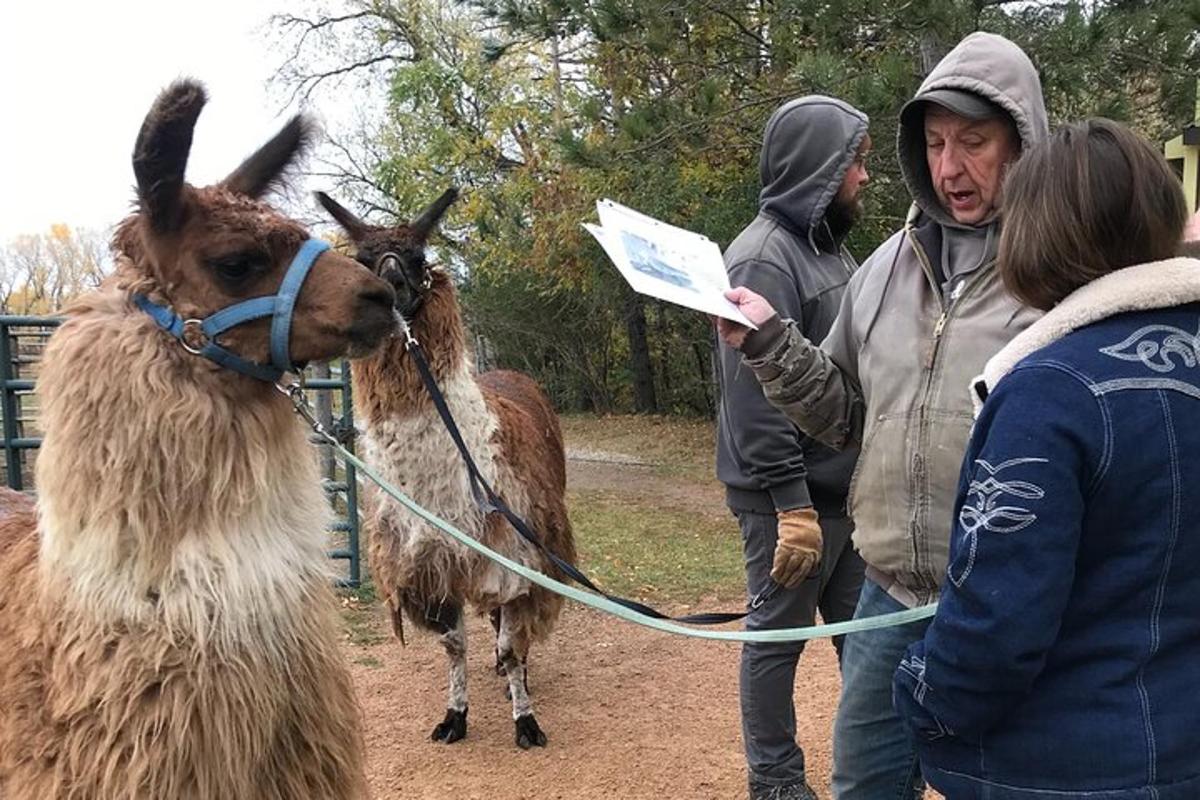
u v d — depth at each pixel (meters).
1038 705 1.55
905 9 7.52
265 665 2.18
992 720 1.55
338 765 2.37
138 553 2.06
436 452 4.22
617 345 22.86
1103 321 1.54
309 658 2.29
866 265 2.58
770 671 3.29
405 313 4.16
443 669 5.63
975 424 1.62
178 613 2.07
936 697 1.59
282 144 2.65
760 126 9.99
